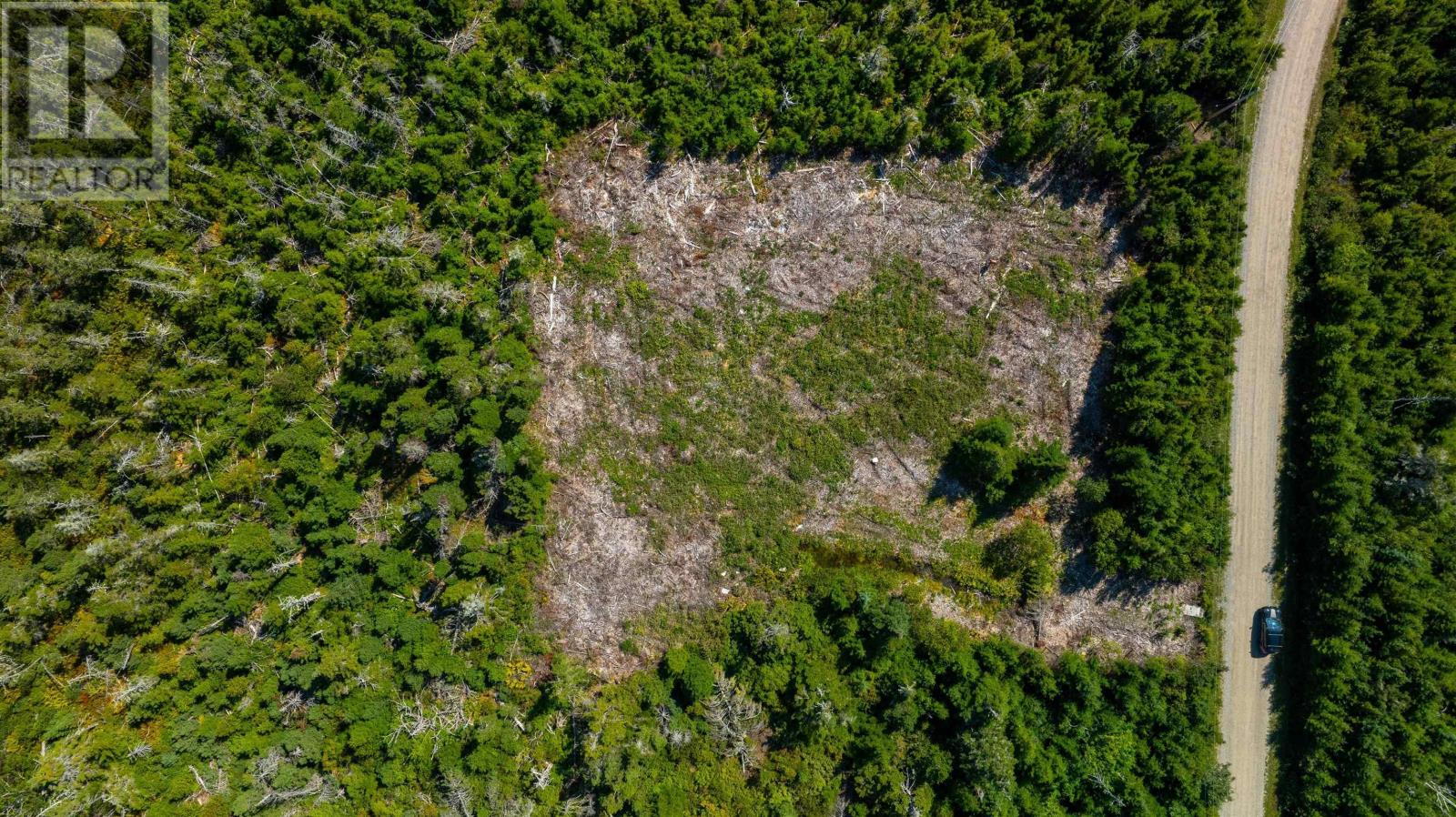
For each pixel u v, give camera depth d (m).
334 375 41.84
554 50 41.34
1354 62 38.47
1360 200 38.47
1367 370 37.03
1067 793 39.25
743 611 41.69
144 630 38.47
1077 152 39.91
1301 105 39.00
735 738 40.38
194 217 40.09
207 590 39.38
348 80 41.41
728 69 40.81
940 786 40.00
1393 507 36.38
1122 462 39.31
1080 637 40.59
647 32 41.09
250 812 38.97
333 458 41.59
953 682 40.06
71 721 37.38
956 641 40.19
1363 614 36.34
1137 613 40.22
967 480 41.38
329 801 40.22
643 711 41.75
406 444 39.78
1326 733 36.81
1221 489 38.75
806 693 39.94
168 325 39.38
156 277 38.81
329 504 40.41
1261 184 39.19
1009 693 39.91
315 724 40.56
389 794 40.84
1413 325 36.53
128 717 38.03
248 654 39.91
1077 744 39.22
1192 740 38.47
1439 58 37.56
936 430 41.72
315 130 41.31
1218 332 38.44
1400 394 36.50
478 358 41.62
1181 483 38.50
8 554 37.62
